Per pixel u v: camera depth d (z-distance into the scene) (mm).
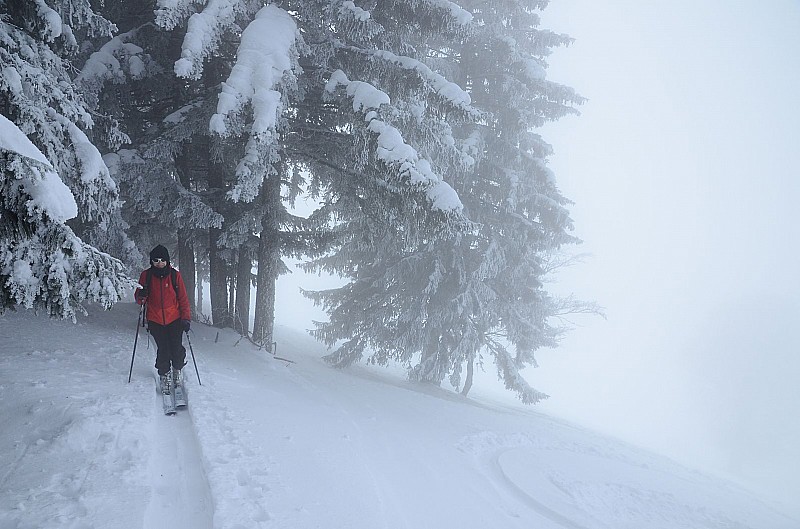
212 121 9172
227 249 13641
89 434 4855
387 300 18469
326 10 10406
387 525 4863
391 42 11922
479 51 17328
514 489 7809
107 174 7309
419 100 11719
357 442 7137
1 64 6277
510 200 17031
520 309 19344
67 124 7031
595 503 8234
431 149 12391
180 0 9242
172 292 6914
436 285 17016
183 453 5211
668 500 9664
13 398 5570
